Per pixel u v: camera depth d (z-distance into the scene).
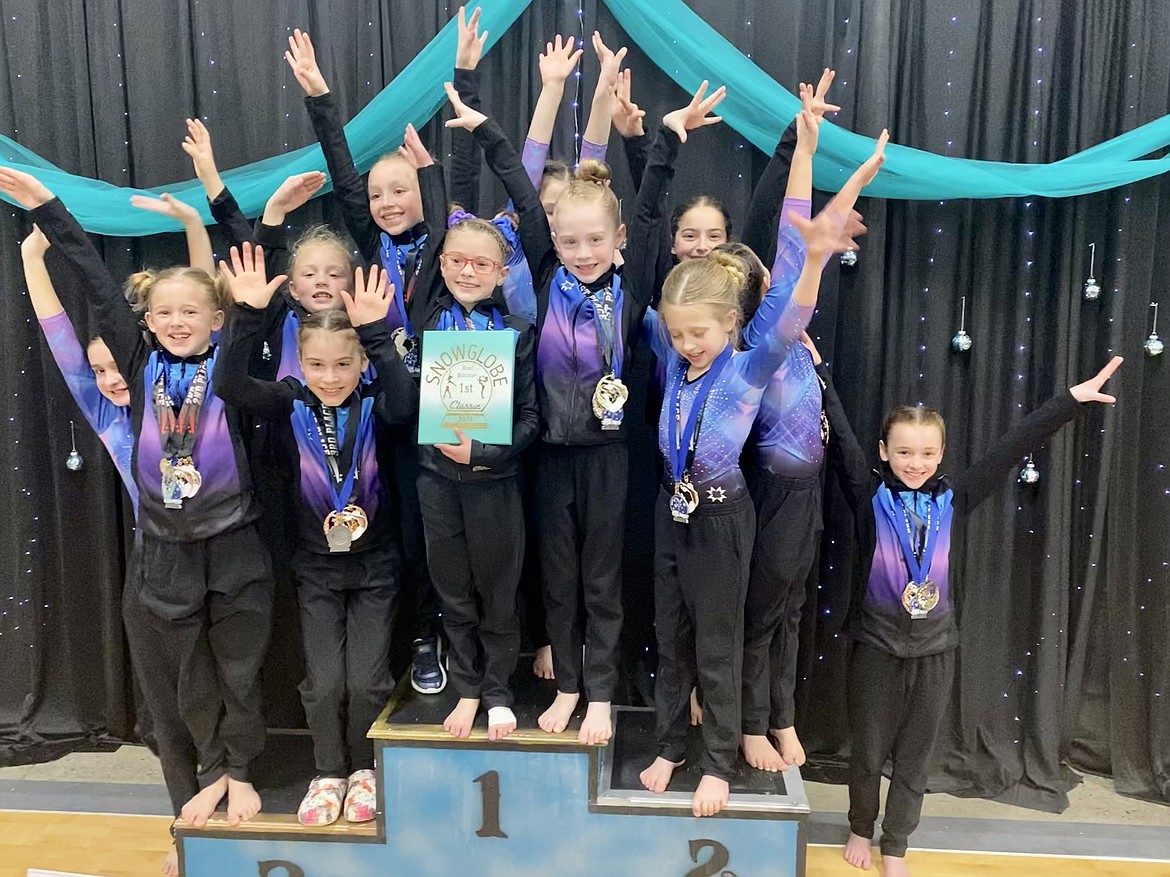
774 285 1.93
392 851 2.01
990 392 2.46
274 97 2.45
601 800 1.95
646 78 2.42
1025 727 2.55
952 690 2.55
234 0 2.42
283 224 2.21
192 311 1.98
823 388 2.18
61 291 2.56
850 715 2.24
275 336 2.34
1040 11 2.29
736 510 1.88
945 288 2.42
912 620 2.12
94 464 2.60
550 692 2.19
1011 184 2.25
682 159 2.43
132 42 2.44
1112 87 2.34
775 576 2.04
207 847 2.02
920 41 2.34
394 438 2.21
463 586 2.00
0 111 2.49
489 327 1.94
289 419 2.07
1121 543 2.50
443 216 2.08
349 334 1.97
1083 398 2.06
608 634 2.04
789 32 2.34
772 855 1.94
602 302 1.93
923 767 2.15
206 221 2.48
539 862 2.00
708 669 1.92
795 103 2.27
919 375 2.46
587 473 1.98
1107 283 2.40
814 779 2.60
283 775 2.18
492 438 1.86
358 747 2.14
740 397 1.85
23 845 2.29
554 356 1.94
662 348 2.08
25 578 2.66
